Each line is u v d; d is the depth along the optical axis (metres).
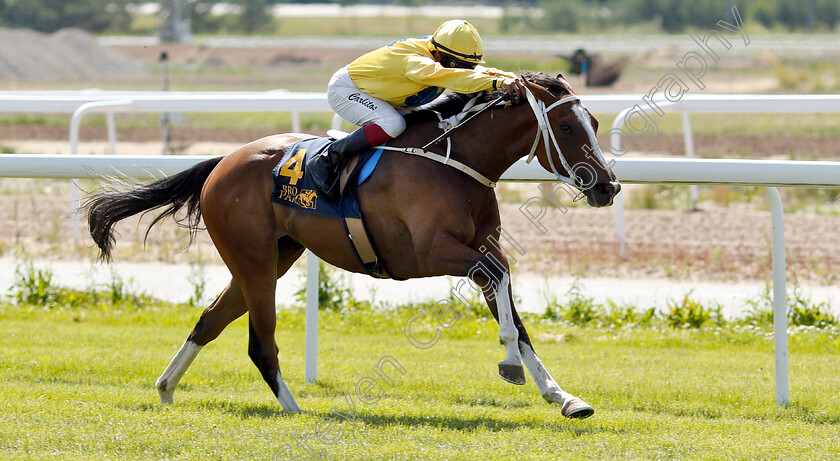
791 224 24.19
